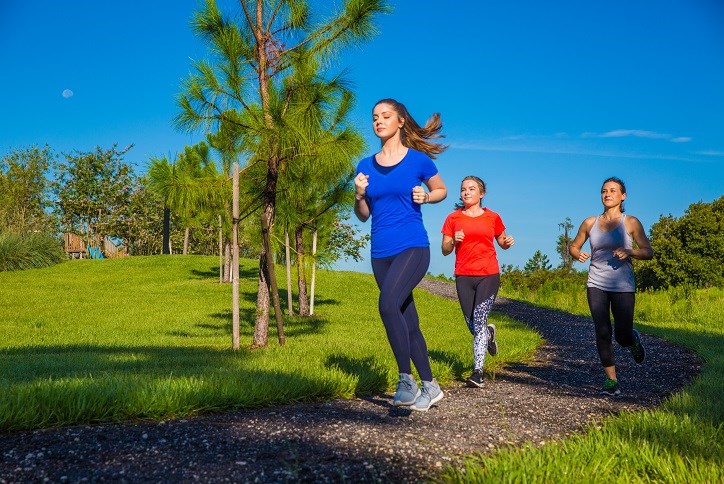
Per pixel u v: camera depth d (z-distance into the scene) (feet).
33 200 121.60
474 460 8.93
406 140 12.75
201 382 13.03
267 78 27.43
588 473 7.88
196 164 53.16
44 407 10.78
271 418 11.46
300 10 27.76
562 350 27.12
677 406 12.92
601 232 16.20
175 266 81.25
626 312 16.11
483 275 17.51
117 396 11.51
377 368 16.88
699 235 89.45
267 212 27.94
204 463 8.72
